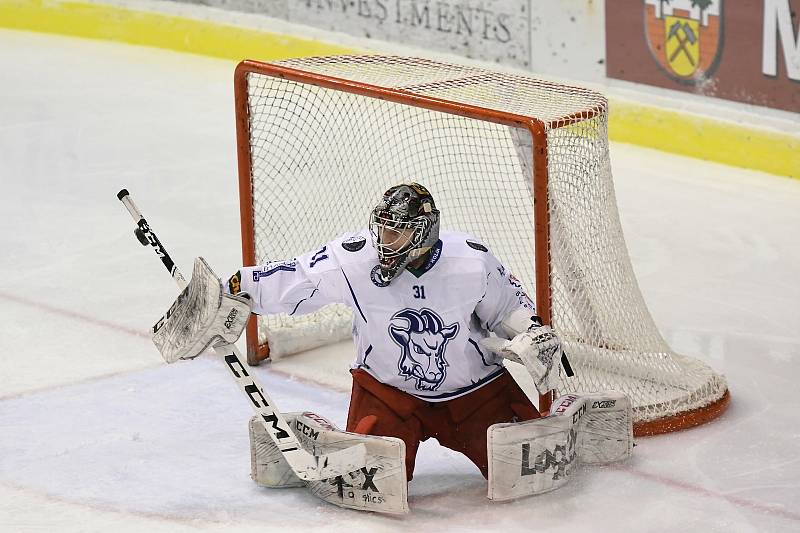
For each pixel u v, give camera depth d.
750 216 22.22
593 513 12.71
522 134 14.92
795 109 23.39
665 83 25.23
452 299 12.51
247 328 16.75
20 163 26.44
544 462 12.80
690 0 24.28
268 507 12.95
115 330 18.09
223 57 33.56
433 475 13.69
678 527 12.45
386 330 12.67
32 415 15.39
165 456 14.23
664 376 15.10
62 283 20.05
